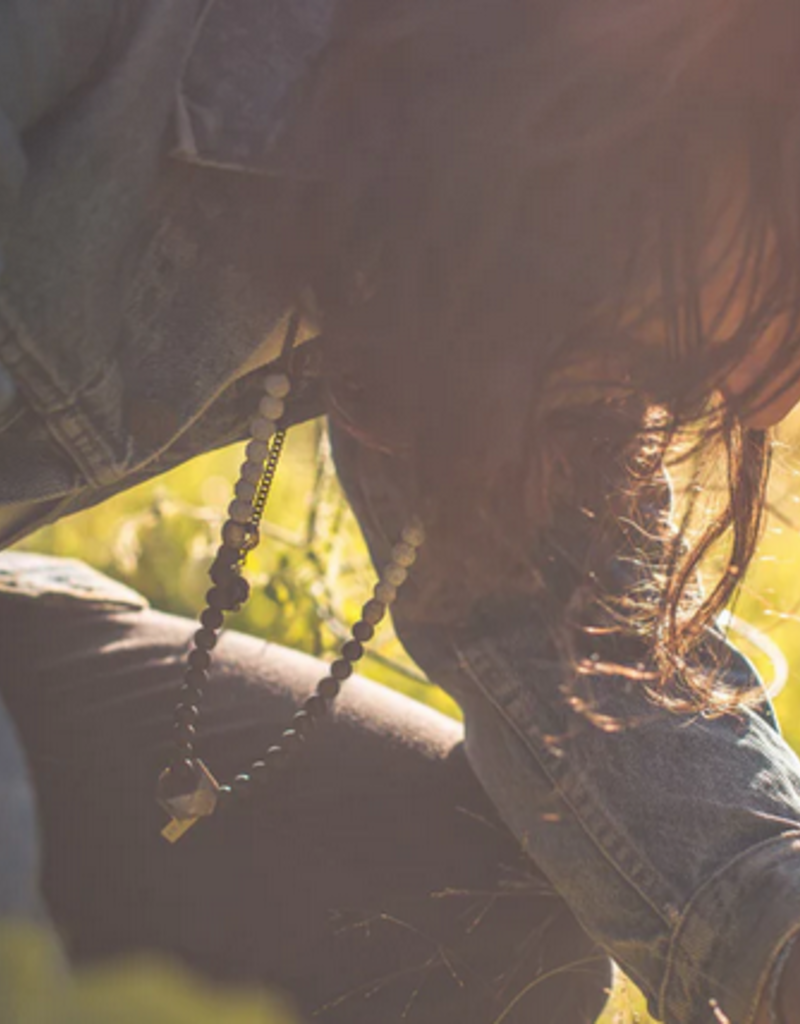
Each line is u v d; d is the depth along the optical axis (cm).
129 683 136
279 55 103
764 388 102
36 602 136
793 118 95
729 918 115
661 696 119
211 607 115
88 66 100
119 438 105
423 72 97
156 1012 69
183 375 106
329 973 132
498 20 96
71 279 101
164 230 104
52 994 71
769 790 119
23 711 135
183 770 118
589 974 134
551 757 121
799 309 98
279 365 112
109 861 133
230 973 132
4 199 98
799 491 124
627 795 119
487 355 97
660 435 107
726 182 96
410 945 132
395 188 97
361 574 178
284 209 100
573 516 116
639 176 96
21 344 101
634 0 95
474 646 123
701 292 98
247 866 132
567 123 95
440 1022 132
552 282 96
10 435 105
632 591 118
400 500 118
